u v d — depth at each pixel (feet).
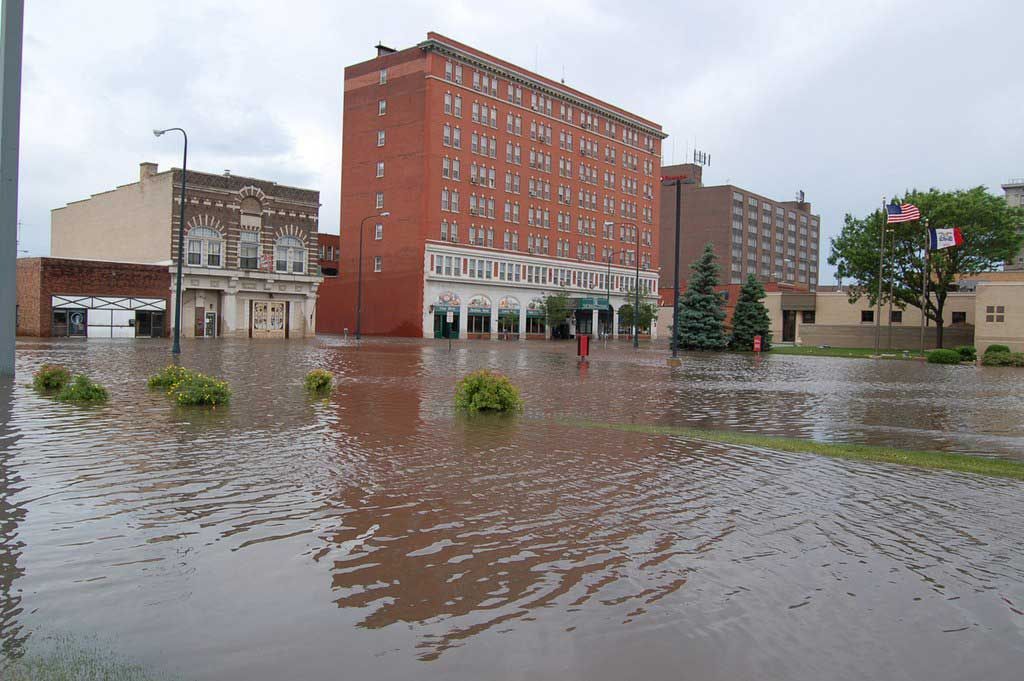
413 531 21.11
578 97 302.25
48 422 38.78
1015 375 110.22
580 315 308.19
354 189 265.13
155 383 55.52
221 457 30.66
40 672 12.57
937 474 31.04
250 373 74.74
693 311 201.26
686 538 21.07
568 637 14.47
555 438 38.19
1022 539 21.62
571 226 304.50
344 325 269.64
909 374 109.70
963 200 203.62
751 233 533.55
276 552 18.93
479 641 14.20
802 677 13.06
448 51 246.47
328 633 14.37
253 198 189.47
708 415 52.85
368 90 260.42
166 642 13.84
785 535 21.63
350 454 32.17
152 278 169.37
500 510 23.65
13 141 59.36
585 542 20.52
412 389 62.34
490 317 268.82
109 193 193.77
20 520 21.15
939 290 213.05
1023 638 14.90
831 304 264.93
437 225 246.88
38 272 152.35
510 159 274.77
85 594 15.94
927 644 14.55
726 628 15.06
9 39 57.82
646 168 348.38
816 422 50.47
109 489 24.86
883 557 19.76
